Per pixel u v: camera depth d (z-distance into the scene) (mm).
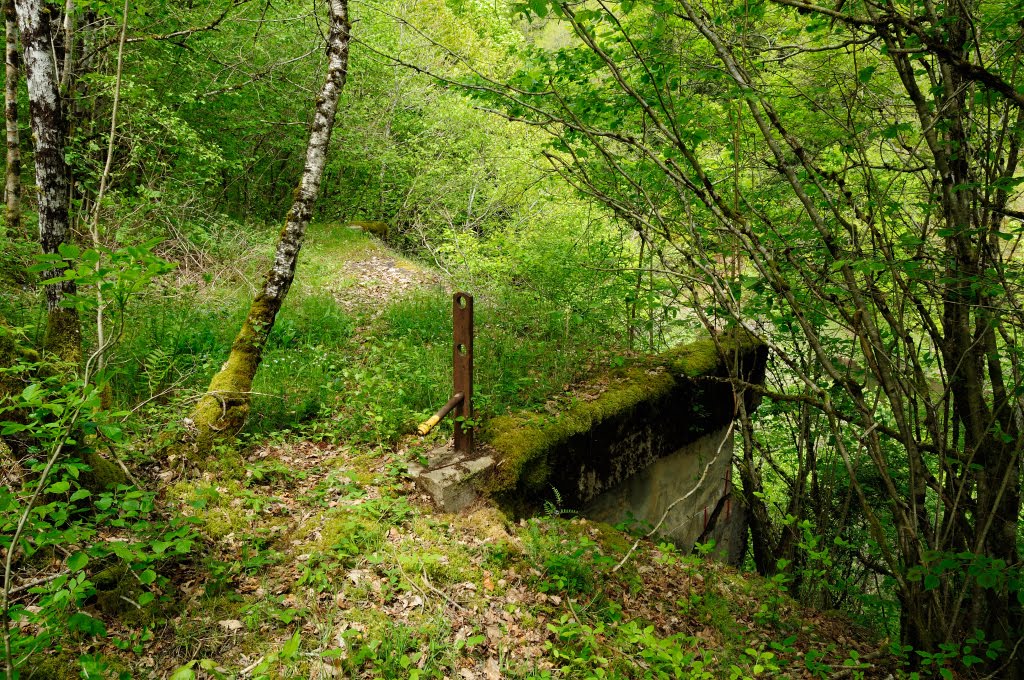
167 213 8625
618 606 3514
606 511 5410
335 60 4898
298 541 3535
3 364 3168
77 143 7234
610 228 7809
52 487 2186
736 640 3791
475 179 14453
